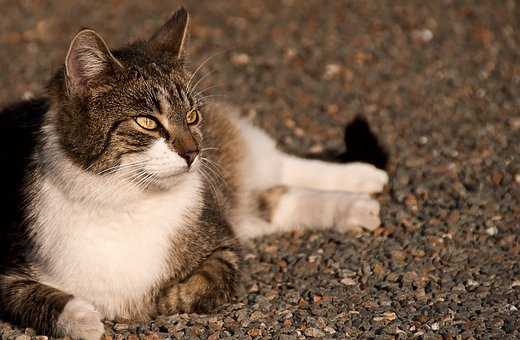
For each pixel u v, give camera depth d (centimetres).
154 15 1623
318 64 1380
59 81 712
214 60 1405
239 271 785
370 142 1027
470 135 1115
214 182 836
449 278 787
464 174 1005
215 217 798
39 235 716
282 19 1575
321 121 1189
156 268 734
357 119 1030
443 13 1553
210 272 756
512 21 1509
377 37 1470
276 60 1401
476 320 704
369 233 898
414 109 1211
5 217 777
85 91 699
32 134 777
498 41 1434
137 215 713
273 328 707
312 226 931
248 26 1548
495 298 743
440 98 1242
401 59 1384
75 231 701
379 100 1248
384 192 986
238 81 1322
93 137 688
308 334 693
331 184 993
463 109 1202
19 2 1716
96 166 685
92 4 1697
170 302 746
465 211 917
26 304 710
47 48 1494
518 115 1176
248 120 1055
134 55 751
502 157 1045
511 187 969
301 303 755
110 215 701
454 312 721
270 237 929
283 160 999
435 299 748
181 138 705
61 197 704
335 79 1327
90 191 689
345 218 907
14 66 1412
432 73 1328
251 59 1407
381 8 1595
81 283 712
